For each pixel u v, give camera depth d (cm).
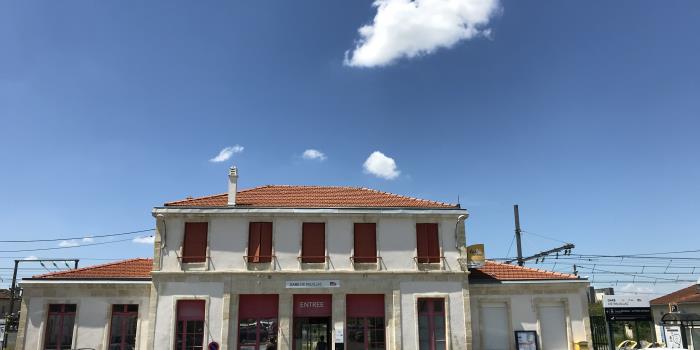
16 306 5778
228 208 2342
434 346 2262
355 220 2389
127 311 2295
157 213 2317
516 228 3428
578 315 2380
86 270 2378
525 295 2397
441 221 2408
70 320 2269
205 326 2216
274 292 2273
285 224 2366
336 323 2247
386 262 2336
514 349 2331
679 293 4034
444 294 2309
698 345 2728
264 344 2241
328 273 2294
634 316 2652
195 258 2308
